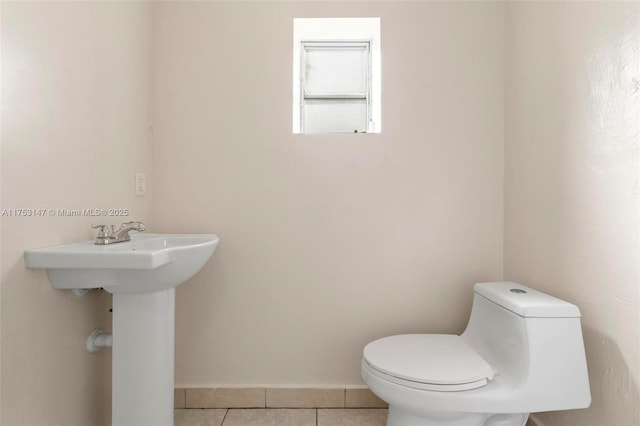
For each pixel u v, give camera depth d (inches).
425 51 68.1
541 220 57.0
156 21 68.1
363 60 81.7
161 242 56.1
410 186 68.2
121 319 48.4
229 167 68.1
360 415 65.7
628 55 41.2
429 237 68.4
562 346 45.4
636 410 40.6
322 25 70.6
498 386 46.5
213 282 68.4
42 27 41.4
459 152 68.2
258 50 68.1
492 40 68.1
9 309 37.9
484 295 56.6
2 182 36.7
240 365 68.8
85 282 44.1
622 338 42.3
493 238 68.4
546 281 55.8
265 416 65.4
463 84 68.1
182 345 68.7
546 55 55.7
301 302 68.7
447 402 45.3
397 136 68.2
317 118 82.4
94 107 51.0
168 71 67.9
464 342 58.4
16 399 38.7
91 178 50.5
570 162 50.7
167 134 67.9
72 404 47.9
